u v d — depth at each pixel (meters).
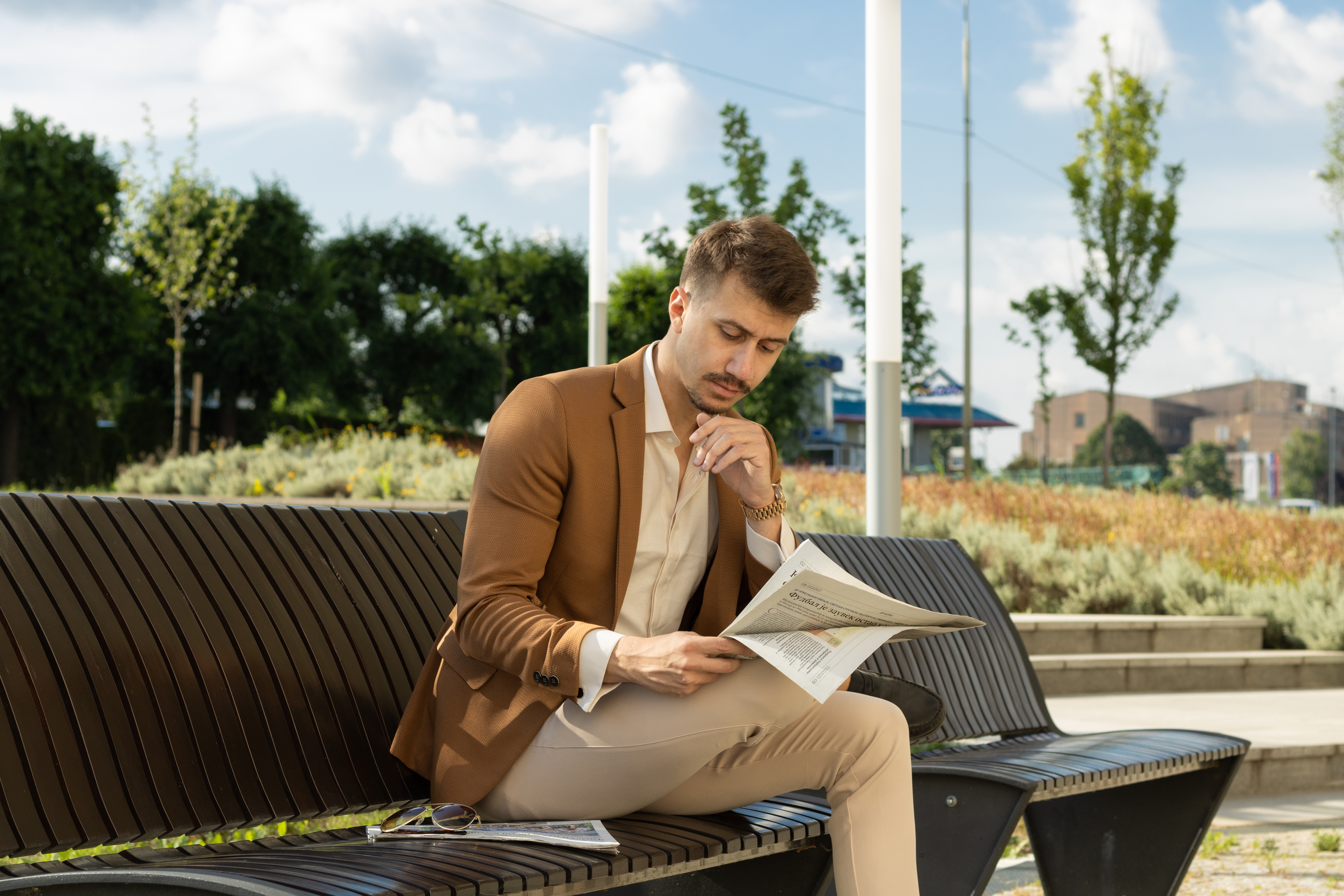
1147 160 18.30
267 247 30.53
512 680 1.87
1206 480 80.88
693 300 1.90
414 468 13.55
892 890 1.81
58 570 1.68
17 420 25.06
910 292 16.77
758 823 1.86
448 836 1.68
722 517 2.08
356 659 2.05
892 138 4.78
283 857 1.55
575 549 1.93
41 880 1.38
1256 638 7.83
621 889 2.26
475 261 31.27
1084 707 5.92
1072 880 2.91
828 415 40.78
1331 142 22.23
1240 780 4.80
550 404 1.92
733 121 16.30
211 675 1.81
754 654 1.73
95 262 26.45
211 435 29.72
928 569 3.38
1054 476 18.72
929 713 2.11
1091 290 18.53
